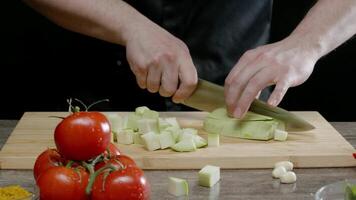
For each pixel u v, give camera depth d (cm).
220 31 271
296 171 206
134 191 162
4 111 300
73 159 171
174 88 223
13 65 294
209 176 191
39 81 294
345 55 326
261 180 198
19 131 232
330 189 171
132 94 280
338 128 248
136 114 238
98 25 235
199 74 273
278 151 213
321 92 333
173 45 225
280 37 321
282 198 186
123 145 220
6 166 206
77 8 234
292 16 318
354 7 238
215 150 214
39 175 168
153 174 203
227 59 275
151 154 210
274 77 218
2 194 159
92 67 283
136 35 228
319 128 236
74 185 162
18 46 292
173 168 207
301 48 227
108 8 234
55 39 285
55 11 238
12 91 298
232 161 207
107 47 277
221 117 232
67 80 289
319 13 237
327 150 213
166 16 268
